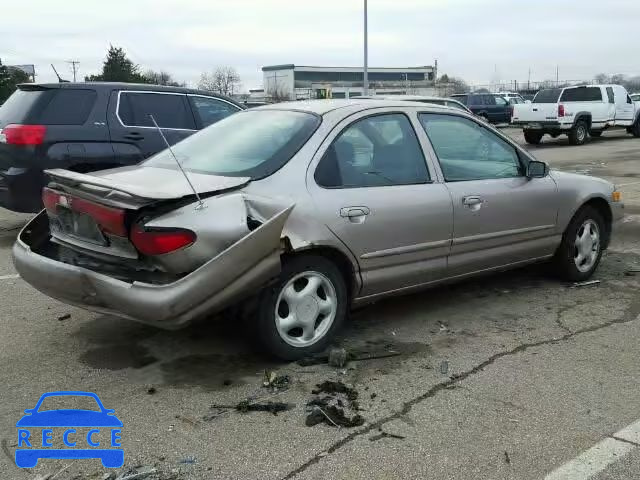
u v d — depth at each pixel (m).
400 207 4.32
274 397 3.59
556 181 5.47
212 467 2.93
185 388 3.71
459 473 2.89
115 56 60.00
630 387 3.74
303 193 3.93
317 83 76.69
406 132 4.60
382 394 3.63
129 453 3.04
